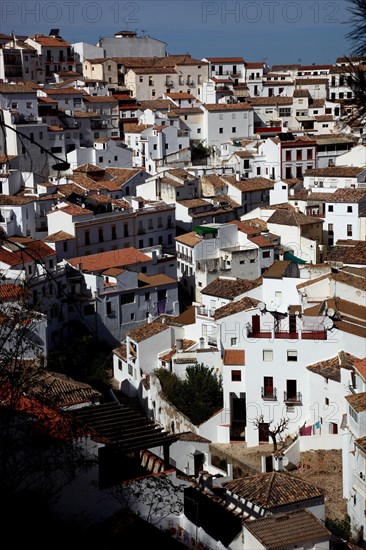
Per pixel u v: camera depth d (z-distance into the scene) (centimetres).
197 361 8012
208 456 6981
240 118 18375
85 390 5372
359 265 9844
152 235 12538
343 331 6981
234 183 14388
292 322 7119
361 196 12275
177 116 17988
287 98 19862
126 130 17412
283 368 7106
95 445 3894
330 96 19900
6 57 18788
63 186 13475
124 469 4241
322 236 12419
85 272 9825
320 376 6944
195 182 14050
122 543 3656
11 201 11962
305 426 7012
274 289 8625
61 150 15538
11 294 3672
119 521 3806
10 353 3030
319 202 12675
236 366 7344
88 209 11894
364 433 5616
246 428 7194
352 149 14712
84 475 3750
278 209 12675
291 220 12162
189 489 5188
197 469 6919
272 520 4812
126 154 16450
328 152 16225
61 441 3472
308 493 5256
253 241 11550
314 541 4650
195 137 18200
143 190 14162
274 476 5391
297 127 19675
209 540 4206
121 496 3950
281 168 15762
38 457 3262
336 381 6800
